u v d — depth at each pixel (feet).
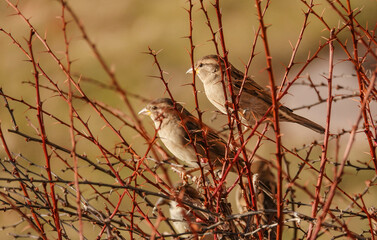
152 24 80.94
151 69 74.38
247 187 25.96
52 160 59.00
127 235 34.32
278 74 69.10
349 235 16.67
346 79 57.88
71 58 78.18
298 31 71.82
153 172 20.20
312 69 66.33
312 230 19.48
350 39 66.59
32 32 19.71
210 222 20.53
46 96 70.13
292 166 53.11
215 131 20.29
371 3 68.90
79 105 67.36
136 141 60.54
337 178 15.84
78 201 16.31
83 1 88.84
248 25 74.79
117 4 84.53
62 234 21.30
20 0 88.33
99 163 20.13
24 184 21.93
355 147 53.98
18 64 78.02
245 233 19.43
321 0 70.85
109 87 14.89
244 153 20.34
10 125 67.21
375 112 47.80
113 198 47.06
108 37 81.92
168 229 37.42
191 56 19.83
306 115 57.26
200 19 78.38
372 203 49.49
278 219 17.43
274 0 74.95
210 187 22.15
